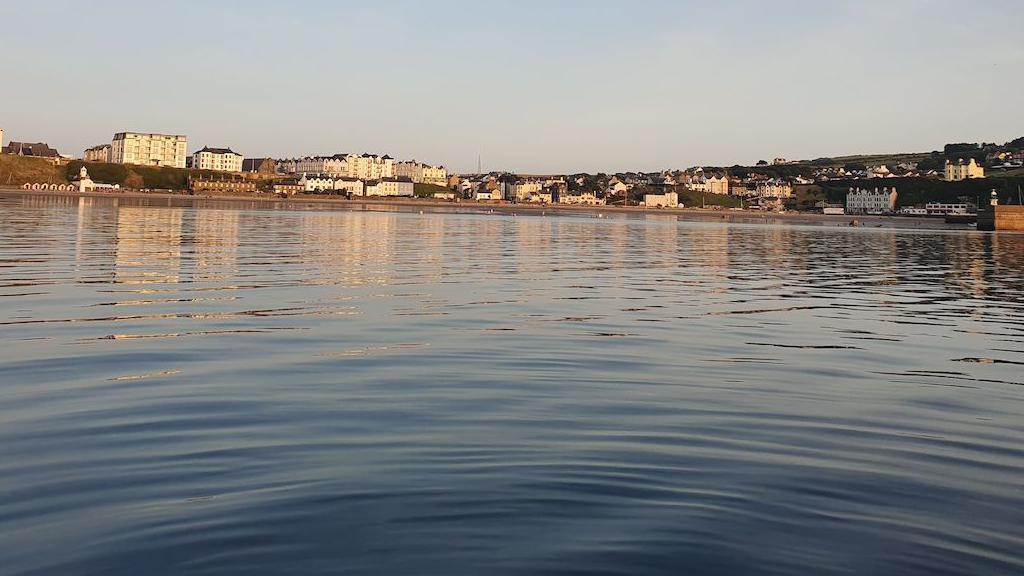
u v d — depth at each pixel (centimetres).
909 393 1096
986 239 8494
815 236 8731
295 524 570
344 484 658
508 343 1428
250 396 973
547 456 750
